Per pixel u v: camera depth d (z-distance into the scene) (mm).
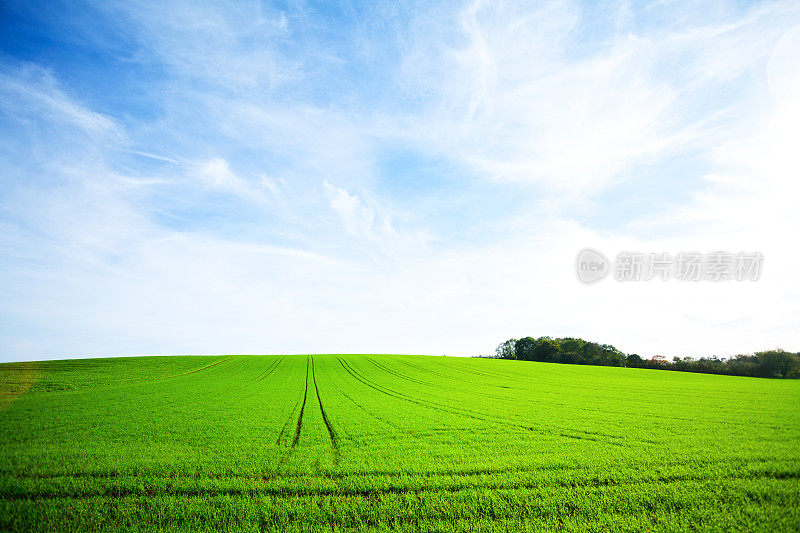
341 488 9633
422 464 11188
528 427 15703
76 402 22016
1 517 8359
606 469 10688
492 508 8688
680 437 13938
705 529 7789
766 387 31062
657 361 63031
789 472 10352
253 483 9859
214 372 39250
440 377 36344
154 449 12664
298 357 55812
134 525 8102
